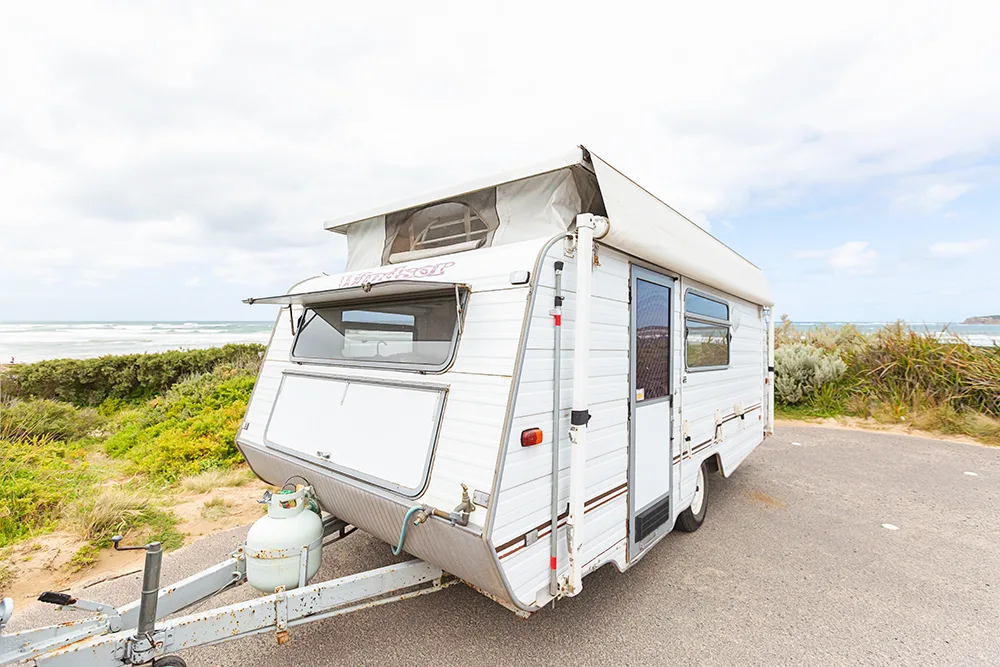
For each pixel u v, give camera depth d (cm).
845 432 891
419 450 263
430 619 316
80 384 1116
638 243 315
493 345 254
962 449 770
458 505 235
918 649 294
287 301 360
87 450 788
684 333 409
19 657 195
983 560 408
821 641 300
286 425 356
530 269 254
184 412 864
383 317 318
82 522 445
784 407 1071
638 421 340
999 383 882
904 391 987
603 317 300
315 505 313
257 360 1217
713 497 559
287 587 272
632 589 357
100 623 224
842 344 1209
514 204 317
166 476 622
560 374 263
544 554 256
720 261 464
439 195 346
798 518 497
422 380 280
